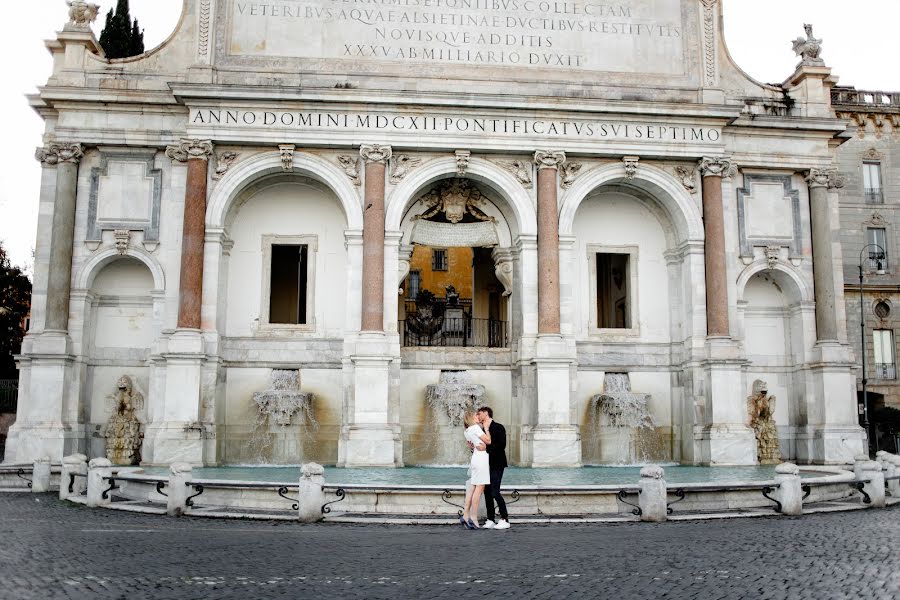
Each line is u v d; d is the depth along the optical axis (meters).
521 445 32.00
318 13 33.53
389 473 26.44
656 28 35.06
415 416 33.56
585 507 17.73
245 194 33.59
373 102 31.98
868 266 53.38
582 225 35.56
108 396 32.81
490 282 44.91
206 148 31.58
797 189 35.72
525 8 34.53
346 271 33.97
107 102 32.34
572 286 33.72
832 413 34.12
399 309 42.91
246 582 10.50
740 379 32.50
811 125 35.25
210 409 30.86
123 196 32.59
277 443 32.50
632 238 35.81
